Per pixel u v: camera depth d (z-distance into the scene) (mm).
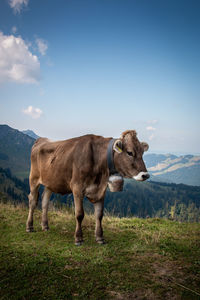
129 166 4797
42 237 5371
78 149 5156
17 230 5832
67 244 4945
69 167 5227
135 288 3324
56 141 6020
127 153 4809
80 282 3451
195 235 5684
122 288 3322
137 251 4594
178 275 3686
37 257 4215
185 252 4547
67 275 3641
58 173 5438
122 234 5676
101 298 3104
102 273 3715
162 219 7488
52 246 4809
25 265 3889
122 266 3955
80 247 4785
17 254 4324
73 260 4160
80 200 5043
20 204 8891
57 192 5895
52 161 5574
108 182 5113
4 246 4711
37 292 3186
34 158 6199
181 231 6012
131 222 6918
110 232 5836
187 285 3416
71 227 6230
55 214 7762
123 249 4711
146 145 5059
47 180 5770
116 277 3602
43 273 3674
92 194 5137
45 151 5867
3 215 7062
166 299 3102
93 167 5035
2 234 5488
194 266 3965
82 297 3105
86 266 3941
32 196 6039
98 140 5234
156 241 5105
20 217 6984
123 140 4895
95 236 5211
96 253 4480
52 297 3086
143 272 3766
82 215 5012
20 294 3117
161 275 3682
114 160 4984
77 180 5047
